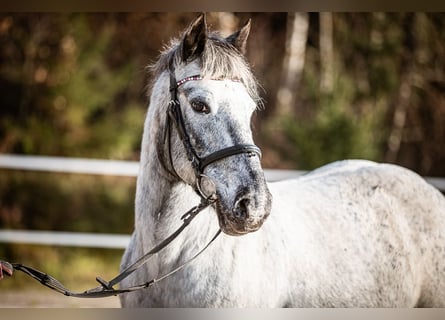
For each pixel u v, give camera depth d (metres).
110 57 16.86
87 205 14.50
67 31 15.65
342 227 5.52
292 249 5.15
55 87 15.16
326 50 17.94
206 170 4.45
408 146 18.16
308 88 15.52
